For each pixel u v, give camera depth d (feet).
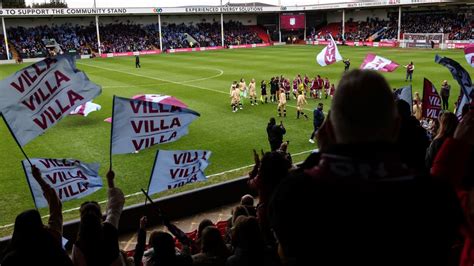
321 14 320.50
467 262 10.78
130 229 40.73
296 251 6.71
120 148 23.66
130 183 53.36
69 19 264.52
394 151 6.44
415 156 14.15
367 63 93.76
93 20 271.90
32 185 23.54
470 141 9.26
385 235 6.22
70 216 44.14
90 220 16.06
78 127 81.00
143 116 23.50
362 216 6.22
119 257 16.40
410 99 42.27
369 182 6.23
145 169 58.13
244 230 15.17
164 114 23.85
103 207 46.09
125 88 126.82
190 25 303.48
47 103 21.18
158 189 26.81
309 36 315.17
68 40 251.60
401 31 266.36
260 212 15.61
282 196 6.75
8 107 20.66
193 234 33.99
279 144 52.16
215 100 106.42
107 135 75.56
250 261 14.96
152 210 41.42
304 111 93.86
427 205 6.25
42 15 232.12
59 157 64.59
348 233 6.26
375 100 6.31
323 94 113.39
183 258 17.44
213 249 18.42
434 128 33.55
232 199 45.60
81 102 21.84
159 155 25.94
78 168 24.76
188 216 43.32
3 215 45.83
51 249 13.21
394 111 6.50
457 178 9.24
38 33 249.14
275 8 305.12
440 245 6.46
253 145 69.05
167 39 278.05
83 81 21.66
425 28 257.96
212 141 71.36
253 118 87.45
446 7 262.06
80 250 15.78
